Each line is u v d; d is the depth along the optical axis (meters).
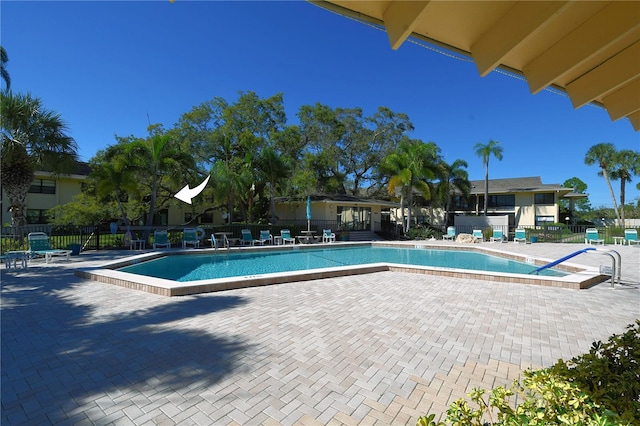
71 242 14.62
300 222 26.39
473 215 32.53
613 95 2.22
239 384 3.10
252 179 20.72
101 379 3.19
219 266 12.32
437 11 1.43
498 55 1.55
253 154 22.14
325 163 29.34
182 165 18.16
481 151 30.12
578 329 4.66
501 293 6.82
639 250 16.05
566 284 7.31
